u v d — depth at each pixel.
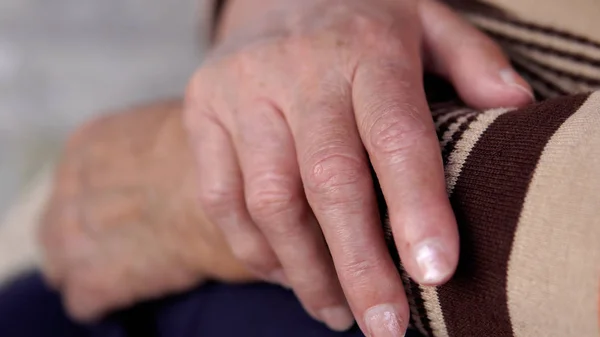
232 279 0.46
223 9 0.53
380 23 0.39
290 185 0.37
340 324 0.38
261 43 0.40
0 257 0.66
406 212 0.31
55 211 0.56
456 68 0.39
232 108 0.40
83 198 0.53
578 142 0.29
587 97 0.31
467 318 0.31
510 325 0.29
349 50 0.37
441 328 0.32
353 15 0.39
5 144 1.15
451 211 0.31
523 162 0.30
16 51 1.20
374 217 0.33
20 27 1.20
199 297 0.48
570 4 0.38
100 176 0.53
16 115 1.17
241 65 0.40
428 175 0.31
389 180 0.32
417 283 0.32
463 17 0.42
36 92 1.18
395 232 0.31
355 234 0.33
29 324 0.57
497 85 0.38
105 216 0.51
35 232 0.63
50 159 1.13
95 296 0.52
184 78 1.17
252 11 0.45
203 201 0.41
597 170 0.28
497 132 0.32
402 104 0.34
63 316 0.58
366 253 0.33
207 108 0.41
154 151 0.50
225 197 0.40
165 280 0.48
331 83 0.37
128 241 0.50
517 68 0.41
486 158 0.31
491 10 0.41
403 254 0.31
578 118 0.30
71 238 0.53
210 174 0.40
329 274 0.37
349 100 0.36
